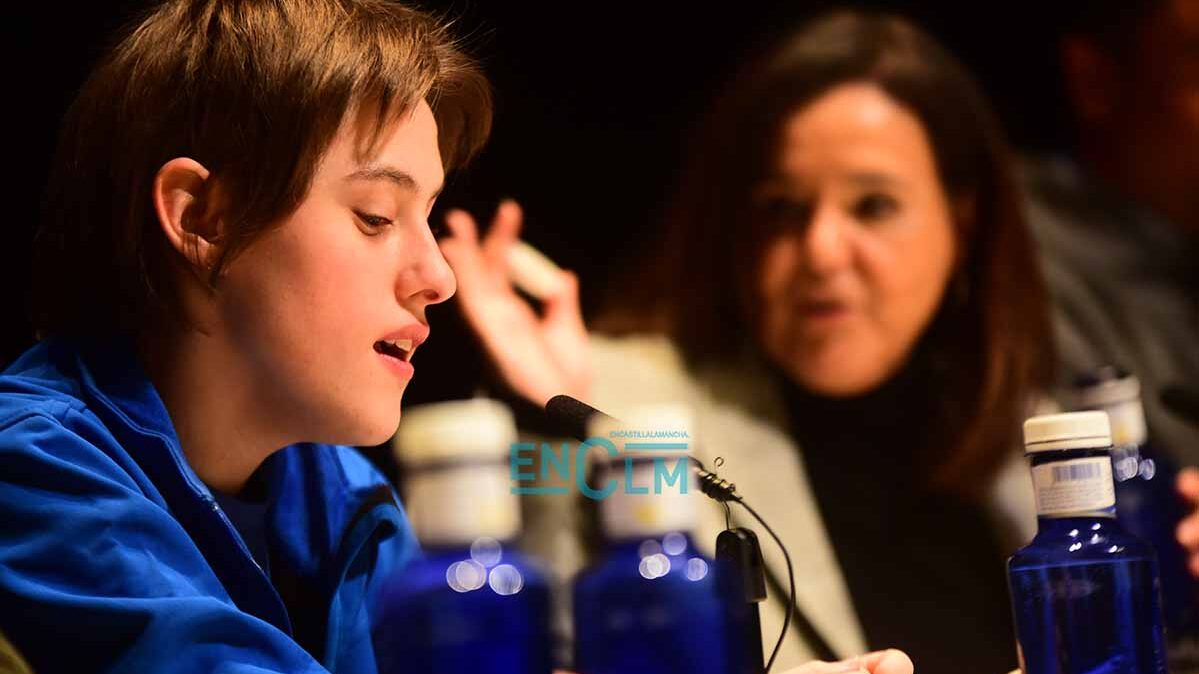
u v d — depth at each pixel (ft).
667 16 24.95
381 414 13.05
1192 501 18.97
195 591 11.87
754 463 21.47
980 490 22.43
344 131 12.62
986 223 23.31
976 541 22.22
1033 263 23.56
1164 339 25.18
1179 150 25.85
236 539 12.78
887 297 22.71
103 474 12.01
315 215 12.56
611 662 12.27
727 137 23.76
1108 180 25.84
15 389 12.59
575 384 21.72
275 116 12.37
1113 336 24.91
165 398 13.17
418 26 13.44
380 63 12.66
